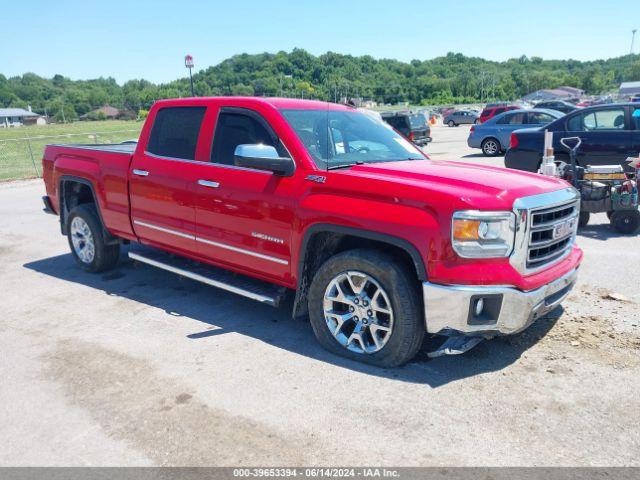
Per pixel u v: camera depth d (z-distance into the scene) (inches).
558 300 153.6
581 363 150.8
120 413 131.6
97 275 245.3
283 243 163.5
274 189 163.0
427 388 139.6
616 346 160.4
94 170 226.4
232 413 130.4
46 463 113.8
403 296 141.6
